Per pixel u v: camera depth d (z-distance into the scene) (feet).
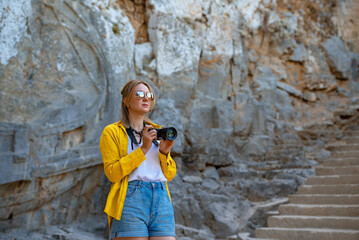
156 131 6.39
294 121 30.30
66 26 18.53
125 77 21.50
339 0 36.99
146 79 23.38
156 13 24.70
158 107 22.04
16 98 15.94
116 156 6.49
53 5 17.95
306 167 22.86
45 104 17.25
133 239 6.10
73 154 17.75
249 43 30.40
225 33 27.66
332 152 24.62
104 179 19.95
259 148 26.18
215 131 25.11
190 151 23.56
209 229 18.17
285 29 32.09
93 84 19.63
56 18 18.10
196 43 25.72
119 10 22.48
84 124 18.74
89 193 19.21
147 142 6.28
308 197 18.35
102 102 19.71
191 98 25.82
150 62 24.22
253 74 30.30
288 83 32.22
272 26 31.14
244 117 26.99
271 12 31.12
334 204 17.67
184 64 24.93
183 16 25.68
